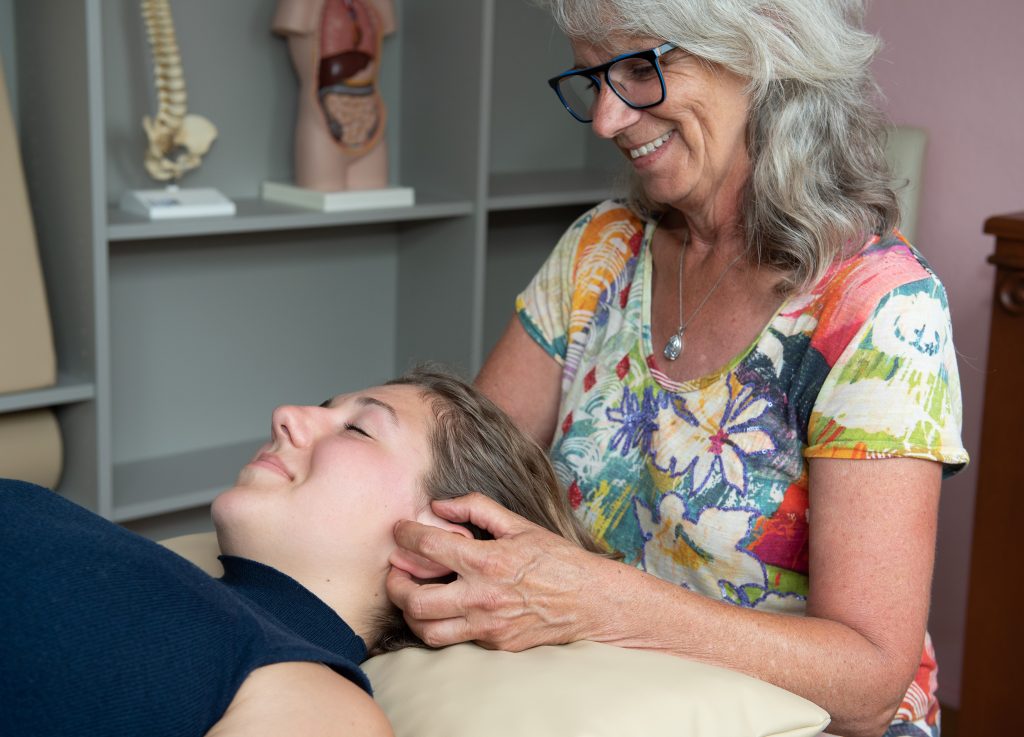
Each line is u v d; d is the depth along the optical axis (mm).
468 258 2676
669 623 1143
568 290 1577
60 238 2193
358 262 2838
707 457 1339
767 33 1241
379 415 1261
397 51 2760
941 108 2459
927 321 1226
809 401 1275
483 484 1274
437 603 1115
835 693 1161
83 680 861
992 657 2137
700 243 1420
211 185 2564
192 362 2641
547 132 3168
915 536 1191
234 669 906
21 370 2098
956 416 1267
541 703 1020
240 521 1193
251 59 2576
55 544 934
